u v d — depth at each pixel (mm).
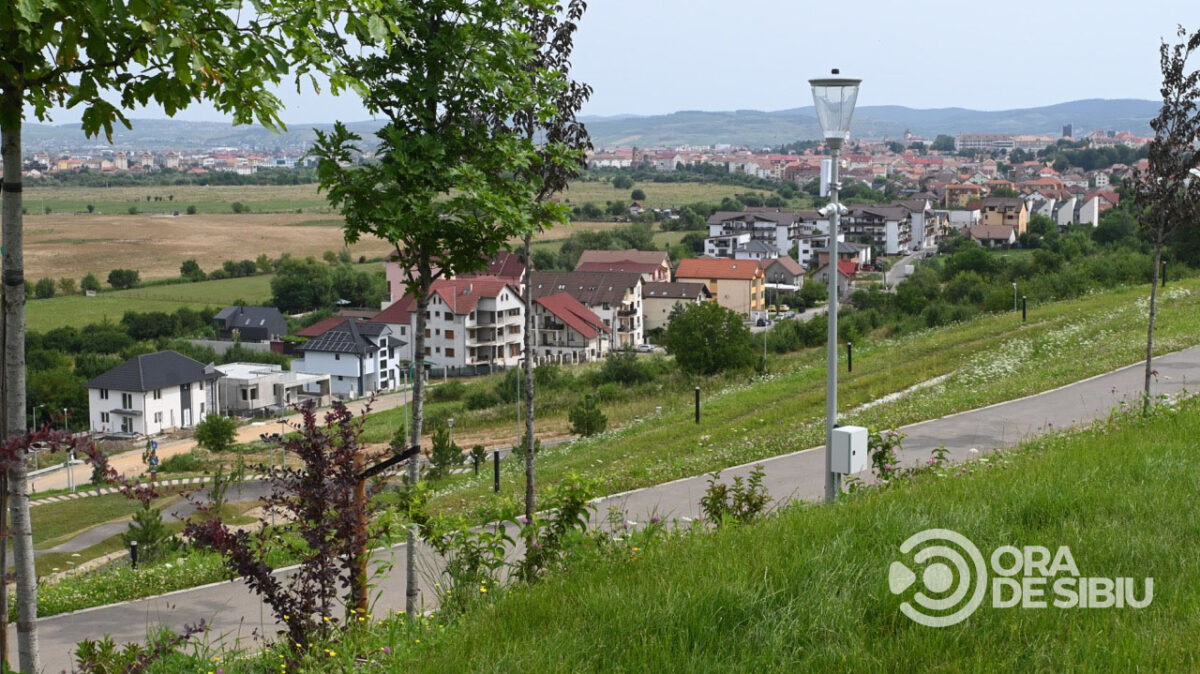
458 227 8234
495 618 6379
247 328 102562
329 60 6152
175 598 11086
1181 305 30531
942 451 12242
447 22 7848
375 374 85875
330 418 6605
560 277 102500
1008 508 8078
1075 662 5207
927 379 25797
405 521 8547
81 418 72000
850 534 7359
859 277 132500
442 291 86250
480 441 43719
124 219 192125
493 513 8297
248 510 33688
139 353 85125
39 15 4457
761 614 5848
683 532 9523
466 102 8305
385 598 9898
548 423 45875
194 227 180875
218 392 78875
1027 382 21703
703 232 163750
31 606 4879
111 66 4988
